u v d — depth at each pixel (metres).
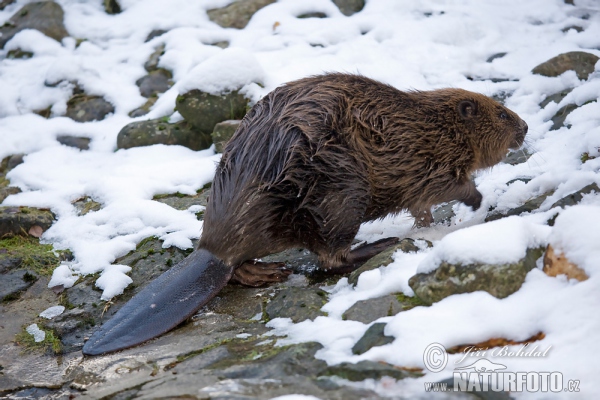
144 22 12.25
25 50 12.03
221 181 6.71
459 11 11.80
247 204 6.49
